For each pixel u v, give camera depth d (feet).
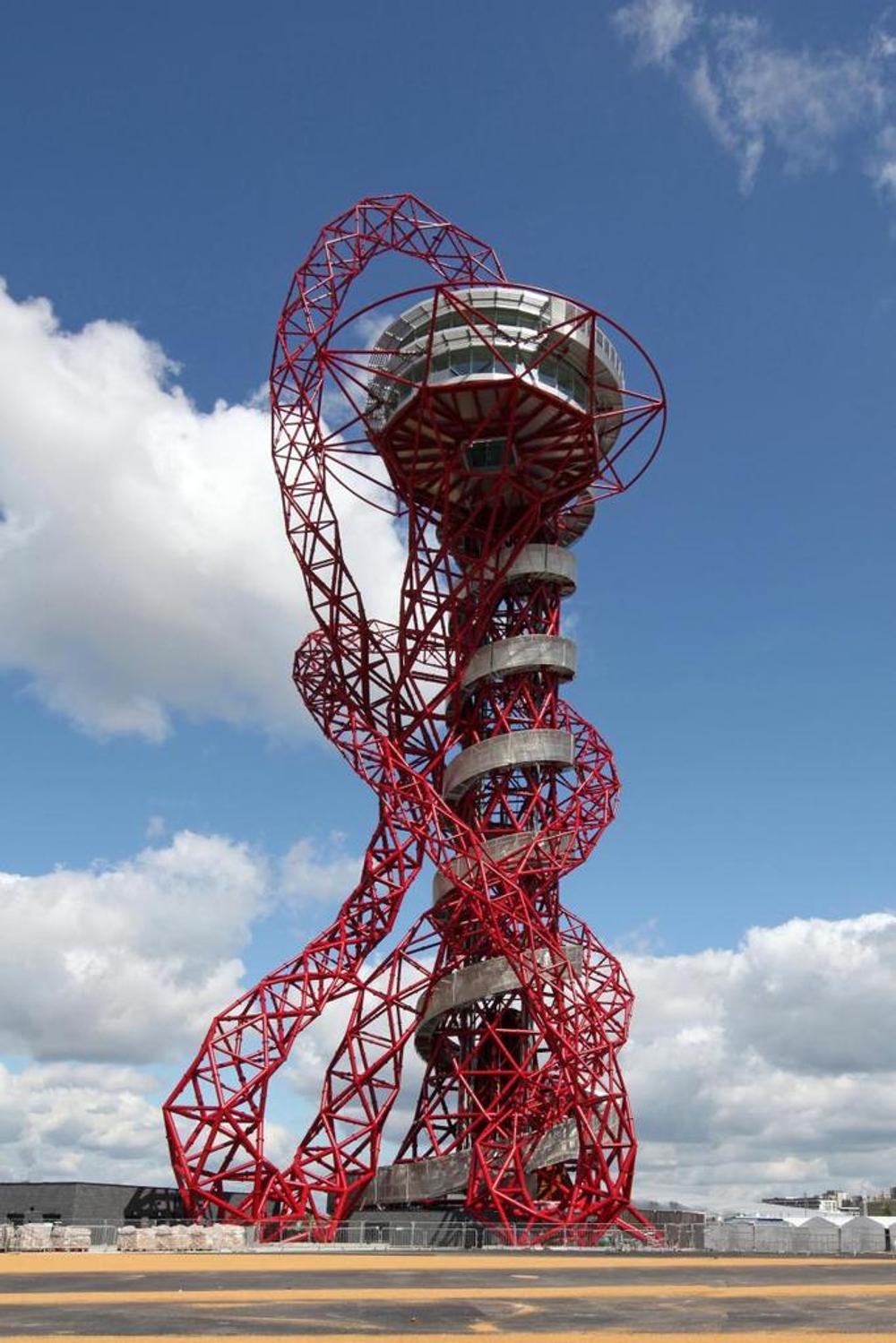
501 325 260.42
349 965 263.49
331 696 270.87
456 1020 256.32
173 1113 245.86
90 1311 89.04
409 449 265.54
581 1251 210.18
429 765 265.34
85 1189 240.53
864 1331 81.20
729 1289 116.57
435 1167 233.76
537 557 267.59
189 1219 241.55
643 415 251.60
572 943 249.96
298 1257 177.17
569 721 269.44
